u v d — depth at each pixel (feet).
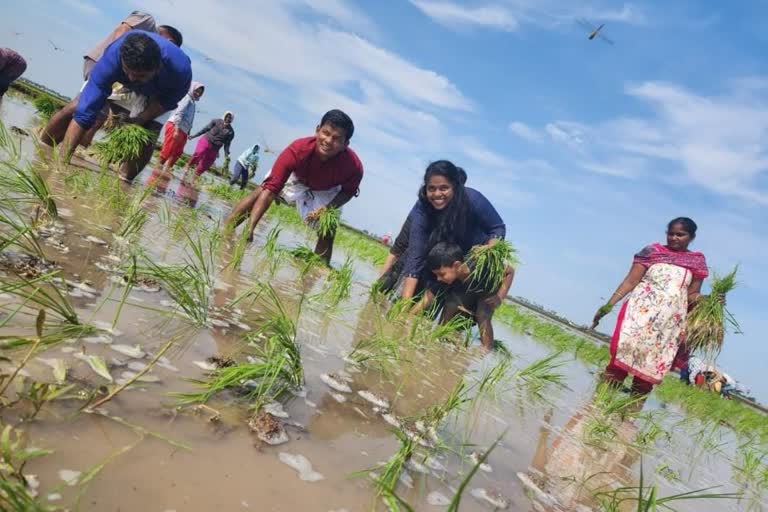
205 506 3.29
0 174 9.43
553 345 29.84
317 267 16.89
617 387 15.29
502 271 15.16
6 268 5.66
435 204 15.49
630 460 8.17
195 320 6.63
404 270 16.40
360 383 6.89
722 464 10.83
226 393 5.01
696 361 38.58
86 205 10.91
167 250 9.84
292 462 4.24
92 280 6.44
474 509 4.60
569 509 5.35
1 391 3.47
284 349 5.95
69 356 4.46
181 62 17.78
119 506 3.00
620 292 16.44
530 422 8.29
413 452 5.32
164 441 3.80
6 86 27.09
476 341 16.28
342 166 18.22
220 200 28.40
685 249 15.48
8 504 2.57
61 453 3.26
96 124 19.79
